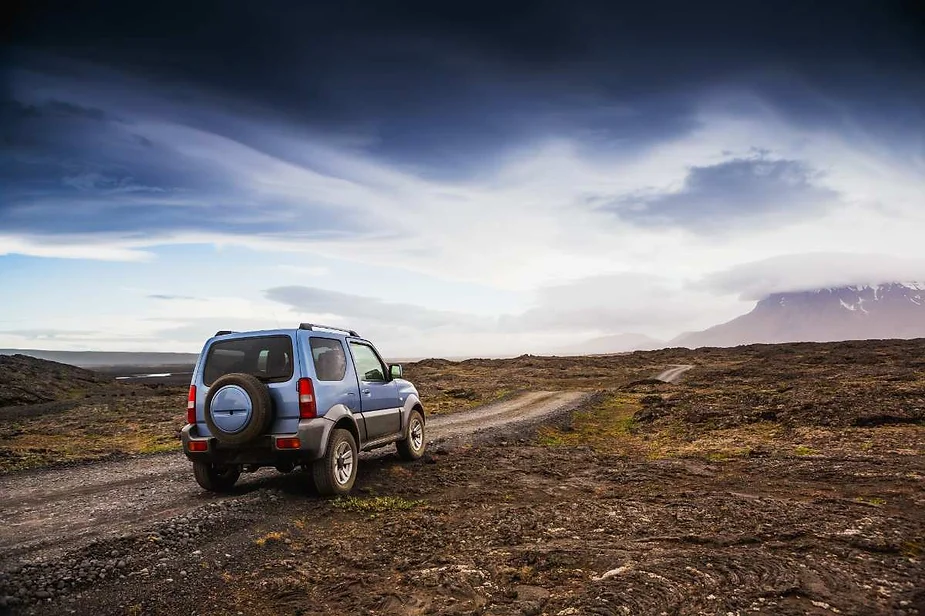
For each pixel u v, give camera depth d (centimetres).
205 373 841
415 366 9031
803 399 2117
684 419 1947
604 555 532
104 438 2002
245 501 746
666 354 11031
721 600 420
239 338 841
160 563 539
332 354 885
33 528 712
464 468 1062
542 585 469
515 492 861
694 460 1136
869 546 528
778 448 1290
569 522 656
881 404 1814
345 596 466
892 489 796
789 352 9081
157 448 1677
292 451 779
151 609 448
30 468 1288
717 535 580
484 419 2327
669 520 648
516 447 1382
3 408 3209
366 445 925
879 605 405
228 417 776
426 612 427
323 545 598
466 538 607
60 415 2856
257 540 607
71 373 4934
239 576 516
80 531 683
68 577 497
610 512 697
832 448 1243
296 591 479
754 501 724
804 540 555
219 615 438
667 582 457
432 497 836
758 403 2142
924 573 462
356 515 725
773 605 409
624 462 1120
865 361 6100
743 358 8900
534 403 3177
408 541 608
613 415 2425
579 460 1149
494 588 466
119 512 788
